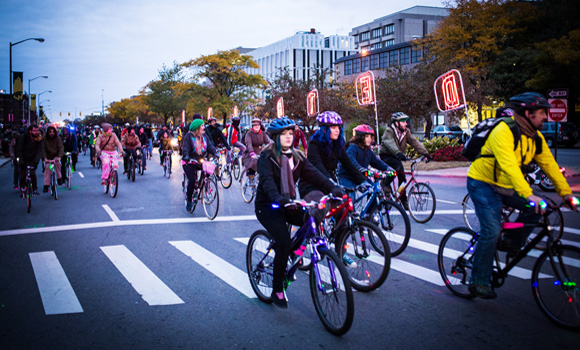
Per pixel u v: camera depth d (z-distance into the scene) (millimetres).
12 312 4590
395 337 3967
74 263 6242
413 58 61531
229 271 5891
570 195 4215
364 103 14367
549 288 4234
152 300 4902
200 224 8805
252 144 11680
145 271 5891
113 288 5273
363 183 6062
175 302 4852
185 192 10555
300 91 31031
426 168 17953
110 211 10258
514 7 40219
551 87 35344
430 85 27703
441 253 5129
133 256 6570
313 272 4277
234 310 4633
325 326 4148
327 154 5867
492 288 4543
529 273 5625
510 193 4352
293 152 4520
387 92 28219
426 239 7367
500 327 4145
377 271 4977
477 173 4422
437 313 4477
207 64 56719
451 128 38656
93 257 6535
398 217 6270
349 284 3855
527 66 36938
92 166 22828
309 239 4320
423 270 5836
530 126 4148
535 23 40375
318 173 4566
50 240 7555
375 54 67812
